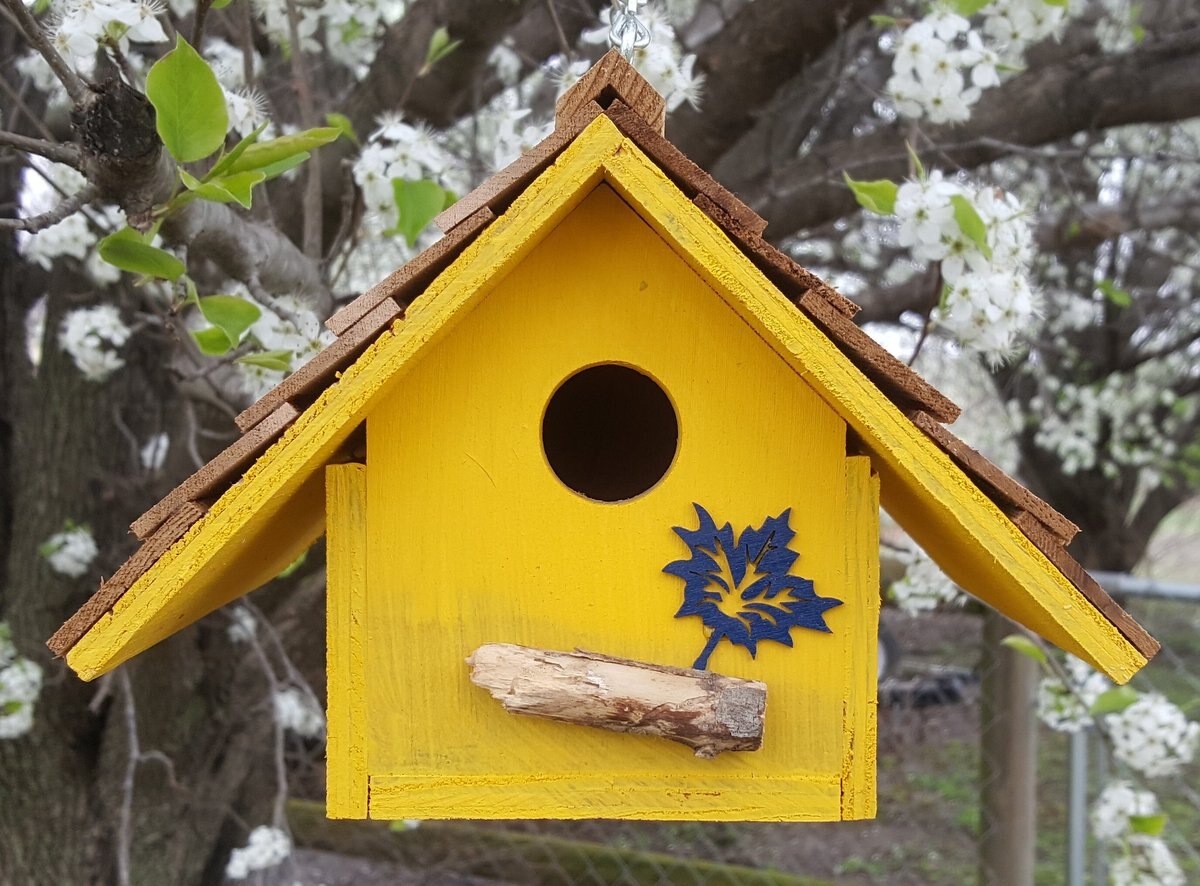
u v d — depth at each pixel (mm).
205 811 2352
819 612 964
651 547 976
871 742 970
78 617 877
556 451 1304
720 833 3236
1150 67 1910
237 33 1811
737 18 1852
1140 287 3582
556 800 961
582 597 974
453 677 965
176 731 2299
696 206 864
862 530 971
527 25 2209
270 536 1039
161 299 1672
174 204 1032
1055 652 2029
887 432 868
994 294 1316
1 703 1970
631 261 965
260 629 2258
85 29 1101
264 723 2342
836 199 2053
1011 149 1885
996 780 2191
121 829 1822
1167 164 2924
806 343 865
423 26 1814
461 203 869
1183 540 5996
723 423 974
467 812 959
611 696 911
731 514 976
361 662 958
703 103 1884
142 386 2260
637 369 978
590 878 2670
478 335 963
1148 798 1721
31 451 2223
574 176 856
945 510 879
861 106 2791
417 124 1709
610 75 878
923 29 1479
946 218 1317
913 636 3848
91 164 998
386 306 863
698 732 910
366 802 959
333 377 879
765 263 880
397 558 961
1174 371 3869
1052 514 873
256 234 1352
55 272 2189
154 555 873
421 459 960
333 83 2297
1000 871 2184
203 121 963
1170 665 3936
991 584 1102
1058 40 1856
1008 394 3666
